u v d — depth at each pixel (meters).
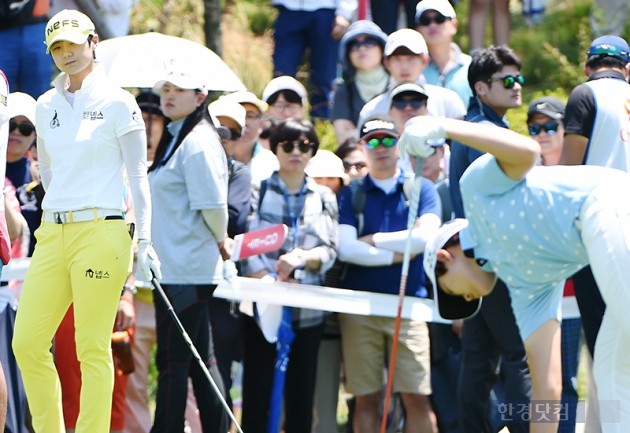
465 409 21.25
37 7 27.64
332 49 32.34
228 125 23.20
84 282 18.39
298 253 21.86
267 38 39.91
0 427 17.95
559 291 18.81
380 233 22.31
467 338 21.23
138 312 23.33
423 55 26.95
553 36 40.28
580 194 17.80
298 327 22.12
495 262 18.58
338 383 23.02
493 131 17.48
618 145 21.48
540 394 18.62
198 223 20.72
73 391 21.70
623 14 37.78
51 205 18.58
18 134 22.03
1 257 18.44
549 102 23.50
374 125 22.44
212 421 20.94
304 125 22.28
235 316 22.11
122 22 31.25
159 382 20.67
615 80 21.94
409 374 22.00
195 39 37.75
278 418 22.02
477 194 18.23
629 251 17.27
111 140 18.47
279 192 22.42
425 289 22.41
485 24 35.84
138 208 18.59
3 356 20.94
